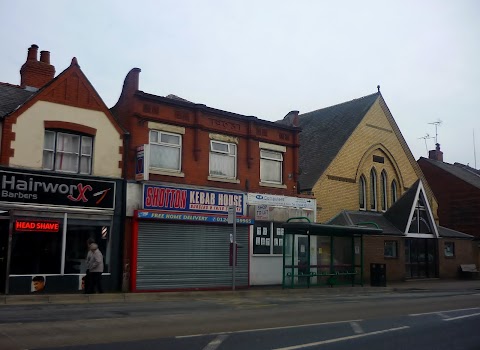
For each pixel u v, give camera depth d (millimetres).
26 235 17203
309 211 26141
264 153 24984
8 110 17781
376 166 32094
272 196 24453
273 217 24047
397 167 33344
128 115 20625
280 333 10266
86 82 19125
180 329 10352
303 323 11703
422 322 12375
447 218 39906
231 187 23188
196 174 22078
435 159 43750
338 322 11977
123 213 19438
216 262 21875
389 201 32594
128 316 12094
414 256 31391
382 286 24656
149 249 19844
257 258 23422
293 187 25828
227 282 22141
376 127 32375
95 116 19250
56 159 18312
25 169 17250
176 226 20766
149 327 10484
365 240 27922
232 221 19953
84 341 8805
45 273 17422
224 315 12750
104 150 19344
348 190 29516
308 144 32281
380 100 33156
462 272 33406
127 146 20062
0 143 17031
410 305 16156
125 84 21188
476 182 39969
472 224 38312
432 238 32375
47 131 18234
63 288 17688
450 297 19797
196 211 21391
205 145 22578
